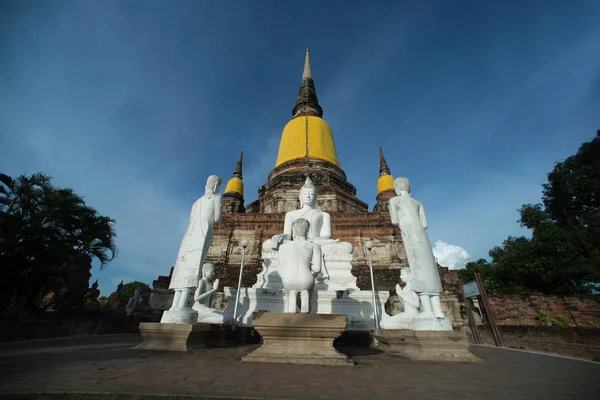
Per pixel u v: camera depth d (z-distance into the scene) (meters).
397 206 8.89
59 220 16.03
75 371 4.61
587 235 19.41
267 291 11.24
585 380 4.77
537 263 19.95
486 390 4.04
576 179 21.77
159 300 21.78
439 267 19.59
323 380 4.34
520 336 11.41
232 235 25.80
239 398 3.42
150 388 3.67
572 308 15.09
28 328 11.94
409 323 9.57
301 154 34.91
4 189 15.11
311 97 43.09
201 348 7.82
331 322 5.96
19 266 13.35
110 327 15.82
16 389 3.55
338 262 13.32
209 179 9.31
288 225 13.99
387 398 3.54
